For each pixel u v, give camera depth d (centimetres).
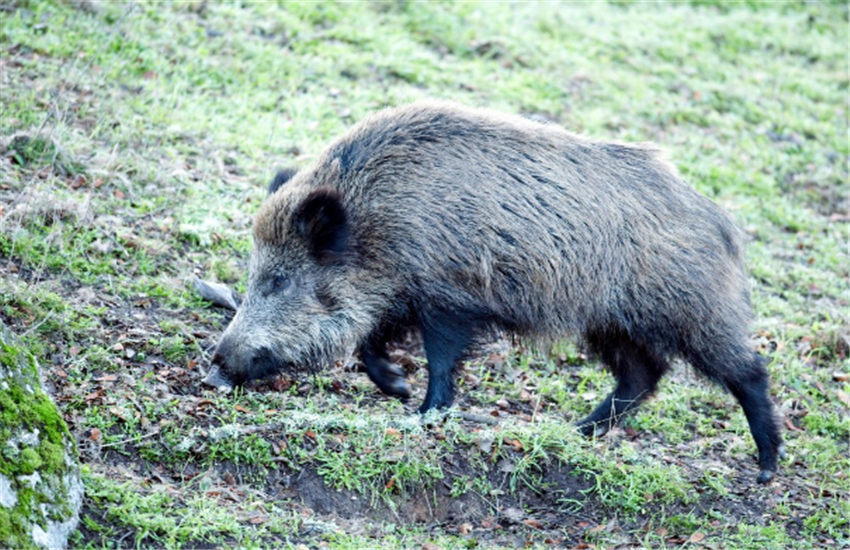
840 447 1655
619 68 2969
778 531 1345
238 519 1162
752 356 1539
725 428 1667
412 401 1553
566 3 3288
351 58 2595
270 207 1441
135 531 1095
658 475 1393
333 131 2281
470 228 1417
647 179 1512
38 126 1917
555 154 1476
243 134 2180
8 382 1079
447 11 2977
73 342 1421
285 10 2734
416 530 1253
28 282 1536
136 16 2473
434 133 1450
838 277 2239
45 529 1020
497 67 2773
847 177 2662
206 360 1492
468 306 1435
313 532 1178
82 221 1692
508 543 1259
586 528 1308
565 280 1458
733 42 3303
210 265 1734
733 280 1533
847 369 1878
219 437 1281
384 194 1427
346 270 1439
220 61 2434
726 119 2820
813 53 3344
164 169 1941
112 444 1240
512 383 1672
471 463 1355
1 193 1714
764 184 2541
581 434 1474
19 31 2252
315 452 1302
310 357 1450
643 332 1510
